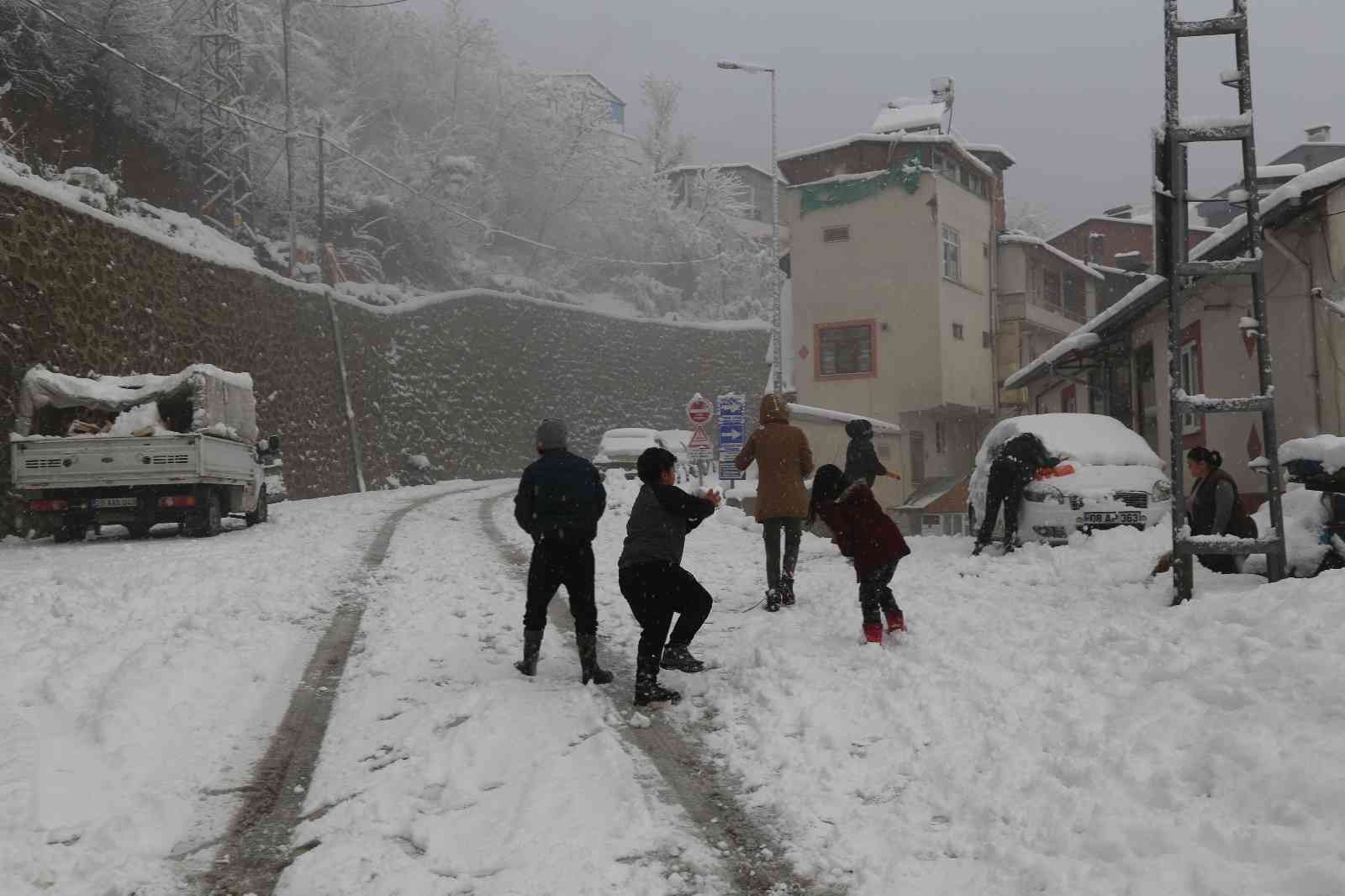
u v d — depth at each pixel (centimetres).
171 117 3288
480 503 2030
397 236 4453
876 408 3444
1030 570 892
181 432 1631
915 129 3509
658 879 360
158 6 3152
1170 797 369
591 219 5825
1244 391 1266
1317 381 1139
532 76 5738
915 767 449
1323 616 501
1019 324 3803
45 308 1688
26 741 496
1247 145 692
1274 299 1199
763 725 516
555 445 638
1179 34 707
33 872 368
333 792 452
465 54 5438
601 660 680
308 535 1425
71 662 633
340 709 575
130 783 461
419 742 510
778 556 823
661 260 6159
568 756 486
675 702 571
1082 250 5128
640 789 443
